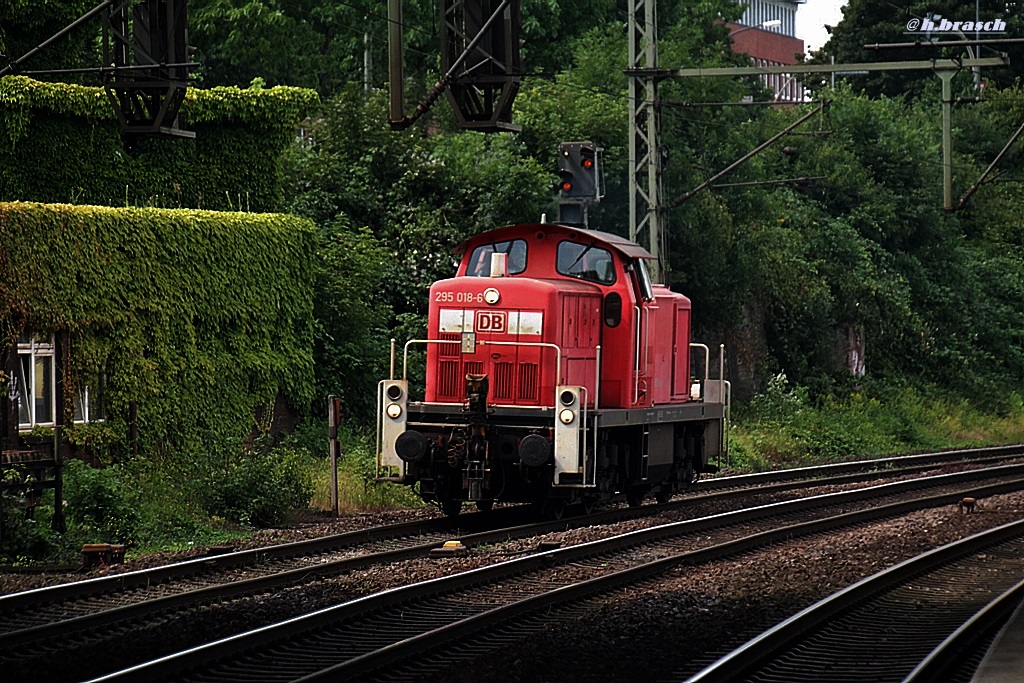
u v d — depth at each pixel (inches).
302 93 4111.7
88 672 1445.6
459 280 2711.6
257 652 1537.9
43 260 2923.2
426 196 4603.8
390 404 2682.1
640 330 2874.0
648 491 3095.5
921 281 7022.6
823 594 1951.3
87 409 3080.7
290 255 3656.5
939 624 1769.2
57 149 3641.7
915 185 7431.1
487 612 1694.1
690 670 1477.6
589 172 3998.5
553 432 2598.4
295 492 2955.2
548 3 6614.2
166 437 3245.6
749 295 5595.5
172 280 3267.7
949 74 4439.0
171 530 2645.2
